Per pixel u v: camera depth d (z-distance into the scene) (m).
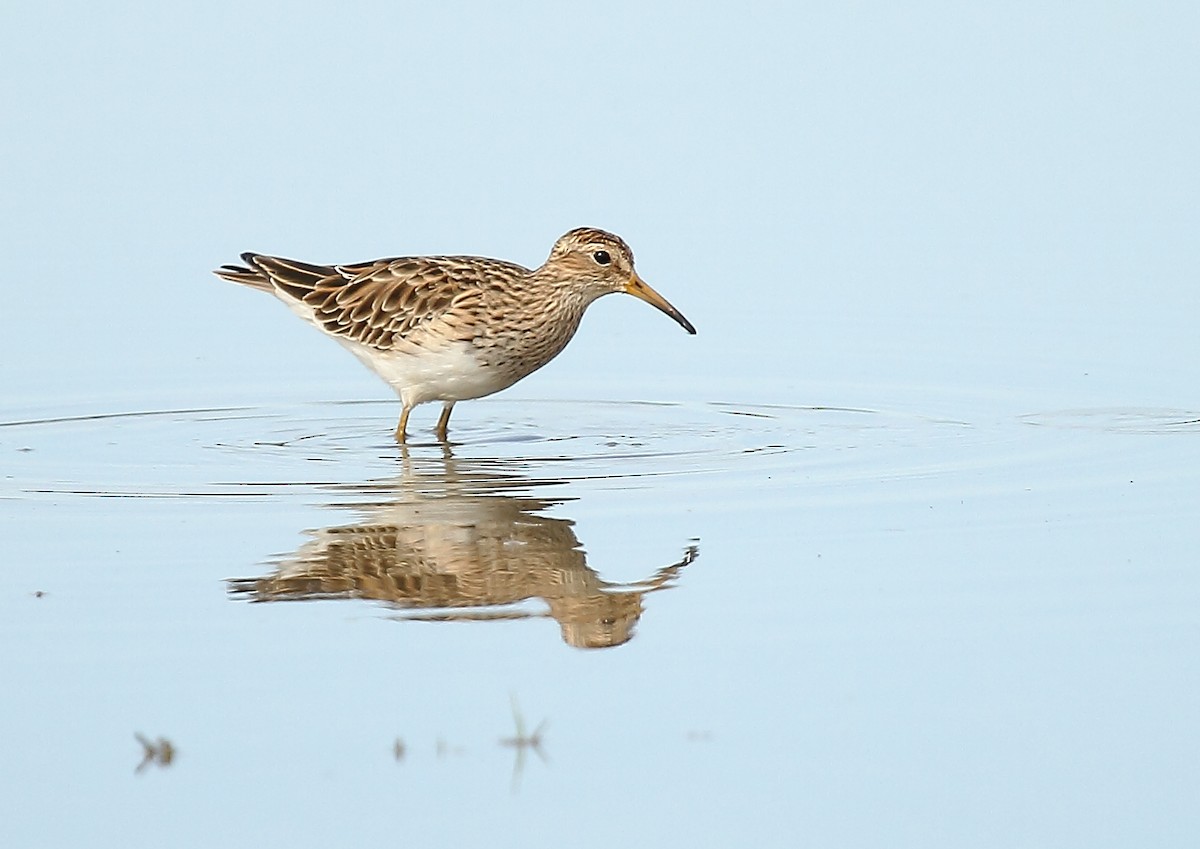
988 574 12.09
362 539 13.11
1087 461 15.34
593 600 11.72
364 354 17.53
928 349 20.44
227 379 19.72
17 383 19.22
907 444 16.30
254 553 12.73
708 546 12.84
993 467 15.20
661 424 17.62
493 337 17.14
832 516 13.62
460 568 12.42
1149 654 10.67
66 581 12.05
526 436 17.19
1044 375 19.14
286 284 18.03
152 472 15.43
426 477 15.23
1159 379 18.78
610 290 17.66
